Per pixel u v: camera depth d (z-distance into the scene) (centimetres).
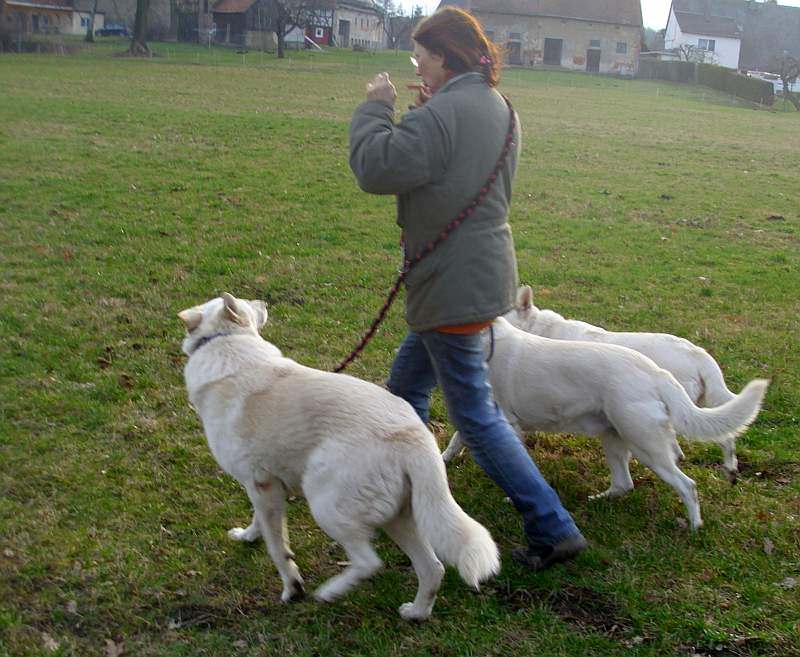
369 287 794
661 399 414
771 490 461
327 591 326
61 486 434
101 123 1694
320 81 3253
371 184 327
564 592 365
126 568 371
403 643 331
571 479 479
